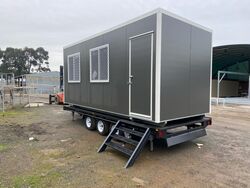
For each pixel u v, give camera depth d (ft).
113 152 15.74
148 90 14.42
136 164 13.51
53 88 77.46
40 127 24.59
